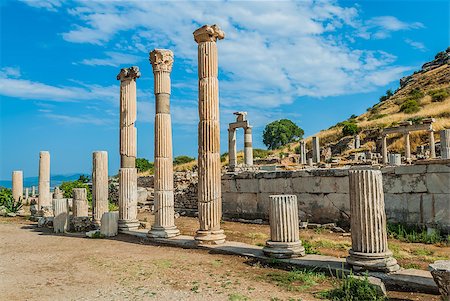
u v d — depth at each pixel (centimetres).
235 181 2220
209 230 1384
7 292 878
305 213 1881
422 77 10162
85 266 1134
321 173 1828
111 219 1769
